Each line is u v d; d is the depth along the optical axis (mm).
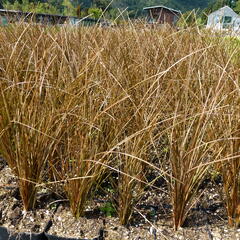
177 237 1467
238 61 2223
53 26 3352
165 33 3291
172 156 1435
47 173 1849
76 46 2609
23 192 1584
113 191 1770
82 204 1562
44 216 1601
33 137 1524
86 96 1596
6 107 1575
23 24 3021
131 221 1575
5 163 2082
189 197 1468
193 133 1426
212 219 1606
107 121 1673
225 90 1708
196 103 1641
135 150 1431
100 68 1923
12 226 1531
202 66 2037
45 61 2062
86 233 1484
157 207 1685
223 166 1498
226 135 1461
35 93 1572
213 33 2756
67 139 1630
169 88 1844
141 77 1903
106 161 1501
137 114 1614
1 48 2463
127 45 2523
